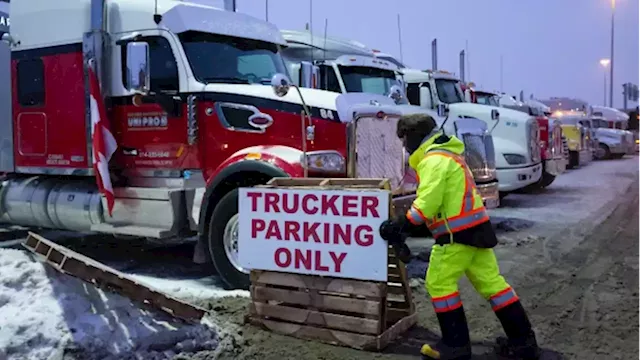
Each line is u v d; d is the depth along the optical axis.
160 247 8.73
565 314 5.63
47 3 7.71
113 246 8.78
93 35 7.14
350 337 4.71
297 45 11.14
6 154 8.30
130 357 4.41
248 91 6.61
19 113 8.07
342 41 12.18
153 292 4.77
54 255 4.78
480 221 4.37
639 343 4.89
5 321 4.49
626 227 10.38
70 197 7.64
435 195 4.24
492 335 5.06
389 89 11.46
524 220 11.07
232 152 6.66
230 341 4.75
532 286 6.62
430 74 13.06
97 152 7.04
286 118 6.45
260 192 4.96
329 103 6.40
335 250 4.68
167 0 7.43
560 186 17.53
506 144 12.71
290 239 4.86
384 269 4.52
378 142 6.73
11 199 8.32
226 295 5.98
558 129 15.62
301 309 4.92
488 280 4.49
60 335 4.47
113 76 7.29
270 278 5.01
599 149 29.52
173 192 6.70
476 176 9.65
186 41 6.92
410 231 4.40
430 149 4.41
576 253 8.30
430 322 5.32
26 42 7.92
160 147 7.07
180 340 4.66
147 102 7.09
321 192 4.71
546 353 4.67
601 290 6.45
